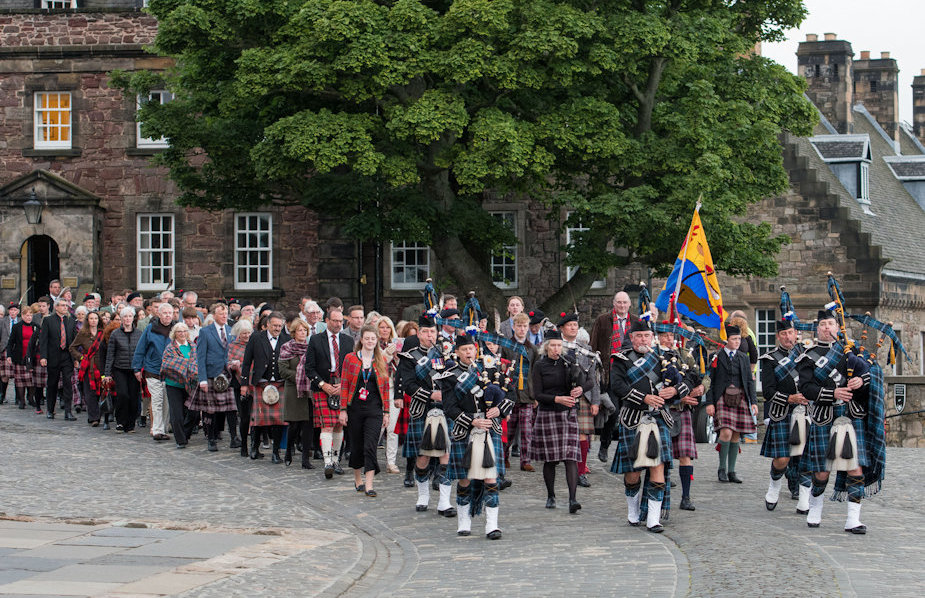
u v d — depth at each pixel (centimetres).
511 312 1698
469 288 2745
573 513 1367
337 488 1566
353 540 1207
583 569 1045
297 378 1712
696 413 1828
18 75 3466
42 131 3481
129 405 2119
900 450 2195
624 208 2452
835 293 1283
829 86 4688
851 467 1215
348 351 1644
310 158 2350
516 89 2520
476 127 2395
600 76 2603
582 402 1587
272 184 2858
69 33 3462
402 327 1756
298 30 2386
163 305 2019
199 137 2741
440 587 999
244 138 2755
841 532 1229
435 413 1347
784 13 2828
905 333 3900
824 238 3653
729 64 2734
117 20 3450
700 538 1173
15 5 3700
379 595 978
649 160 2555
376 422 1512
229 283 3425
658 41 2438
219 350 1909
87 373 2242
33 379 2500
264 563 1068
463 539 1229
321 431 1686
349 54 2327
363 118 2447
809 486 1352
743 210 2617
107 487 1524
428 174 2669
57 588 942
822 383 1234
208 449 1909
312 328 1872
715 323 1582
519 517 1348
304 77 2356
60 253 3356
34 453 1827
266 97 2591
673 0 2662
